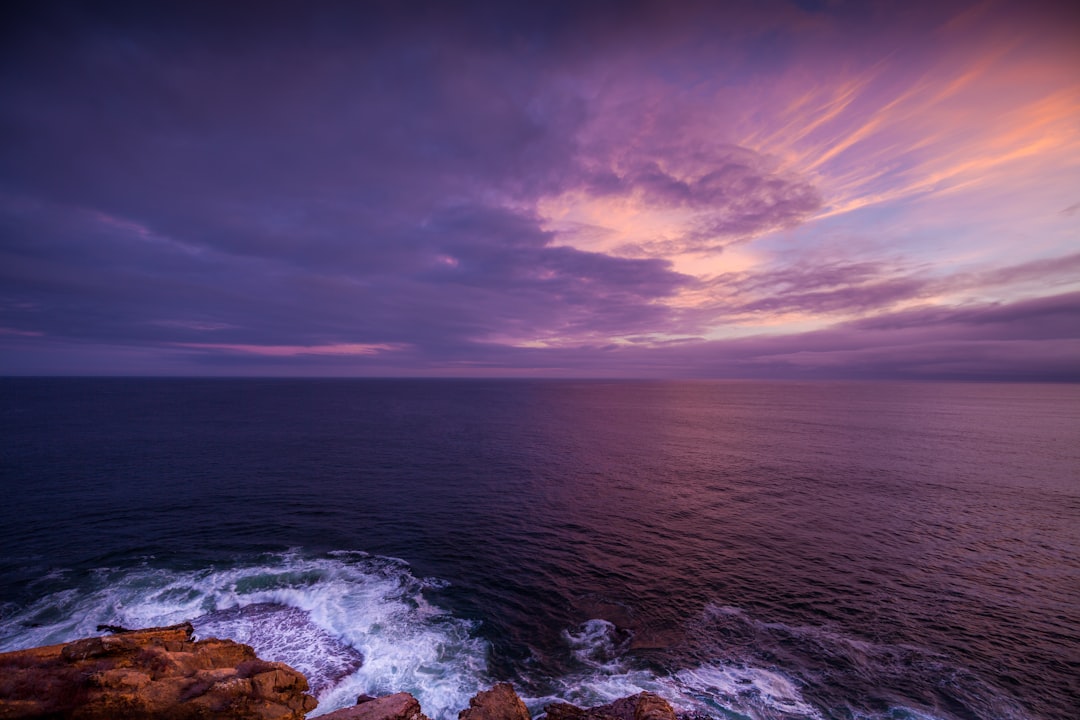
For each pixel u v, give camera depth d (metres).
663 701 18.45
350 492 48.00
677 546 36.00
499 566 32.38
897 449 73.62
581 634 24.83
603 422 109.81
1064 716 19.58
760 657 23.11
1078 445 76.19
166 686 16.09
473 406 152.62
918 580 30.83
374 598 27.62
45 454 61.62
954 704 20.12
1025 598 28.73
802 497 48.06
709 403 174.75
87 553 32.19
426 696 19.84
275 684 17.12
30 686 14.95
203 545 34.16
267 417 109.31
